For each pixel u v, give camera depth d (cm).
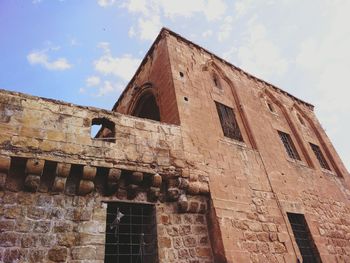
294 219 988
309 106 1798
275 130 1304
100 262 550
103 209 612
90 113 691
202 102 997
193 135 848
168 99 947
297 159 1303
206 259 673
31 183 552
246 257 704
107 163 637
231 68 1366
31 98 630
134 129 732
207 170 801
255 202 857
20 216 530
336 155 1598
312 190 1160
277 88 1611
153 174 685
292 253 828
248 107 1230
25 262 495
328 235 1046
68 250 537
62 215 567
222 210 742
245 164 942
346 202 1319
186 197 721
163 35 1131
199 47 1238
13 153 550
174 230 668
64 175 586
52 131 614
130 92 1333
